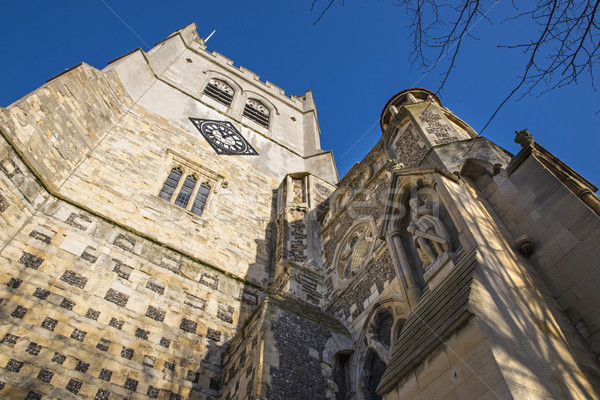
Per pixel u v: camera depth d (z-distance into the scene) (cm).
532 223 809
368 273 1229
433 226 897
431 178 959
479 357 549
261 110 3119
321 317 1128
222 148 2264
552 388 532
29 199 1197
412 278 968
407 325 762
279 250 1711
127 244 1330
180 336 1178
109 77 1900
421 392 610
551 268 739
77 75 1600
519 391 496
